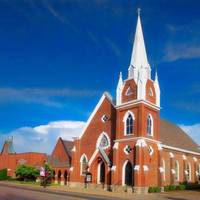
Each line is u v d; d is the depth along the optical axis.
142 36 58.00
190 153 66.75
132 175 49.66
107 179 53.62
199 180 68.00
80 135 62.69
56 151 79.19
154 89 55.56
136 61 55.44
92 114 61.75
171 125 71.88
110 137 56.72
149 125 53.09
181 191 51.81
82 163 61.00
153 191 48.34
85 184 57.16
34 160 86.88
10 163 91.69
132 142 51.03
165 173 57.16
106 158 54.81
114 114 57.19
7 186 52.22
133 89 53.50
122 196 41.16
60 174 70.94
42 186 57.88
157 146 53.84
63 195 37.12
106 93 59.94
